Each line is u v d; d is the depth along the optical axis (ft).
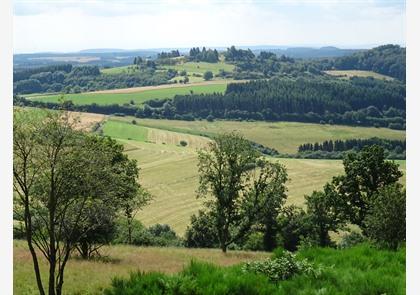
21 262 89.86
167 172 363.56
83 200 56.65
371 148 189.47
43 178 51.72
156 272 33.96
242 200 165.89
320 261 36.45
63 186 52.54
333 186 199.31
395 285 29.50
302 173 350.43
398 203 90.48
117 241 180.86
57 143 49.93
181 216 293.43
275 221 205.36
